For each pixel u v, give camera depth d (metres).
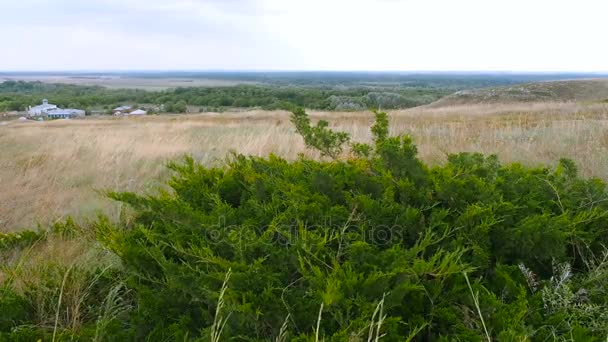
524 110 24.05
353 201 2.65
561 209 2.77
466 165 3.42
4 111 89.31
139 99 105.62
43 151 9.27
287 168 3.51
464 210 2.63
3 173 7.05
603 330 1.90
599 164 4.80
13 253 3.74
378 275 1.94
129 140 9.86
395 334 1.79
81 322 2.46
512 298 2.17
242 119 26.42
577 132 7.63
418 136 7.85
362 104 55.56
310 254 2.17
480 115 21.52
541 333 1.88
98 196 5.25
